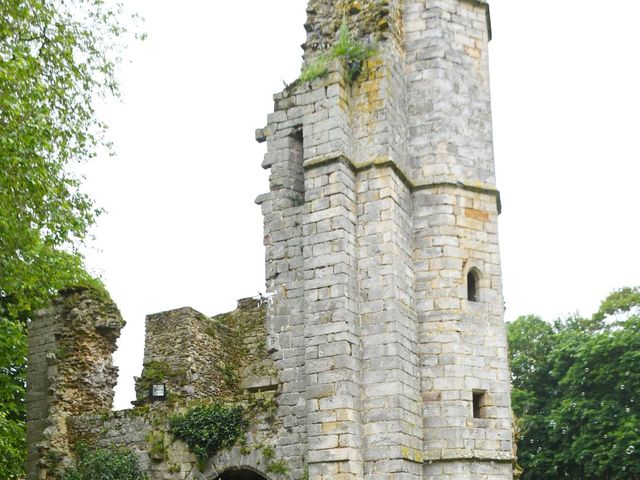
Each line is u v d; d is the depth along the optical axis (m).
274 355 22.05
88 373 24.94
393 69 23.19
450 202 23.05
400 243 21.88
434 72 23.94
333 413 20.02
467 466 21.20
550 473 47.06
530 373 52.69
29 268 24.22
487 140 24.25
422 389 21.75
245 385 22.41
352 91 22.78
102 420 23.73
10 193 21.91
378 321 20.92
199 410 22.28
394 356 20.53
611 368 45.72
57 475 23.52
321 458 19.86
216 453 21.84
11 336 27.14
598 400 46.22
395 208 21.84
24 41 24.23
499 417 21.98
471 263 22.91
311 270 21.27
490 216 23.59
